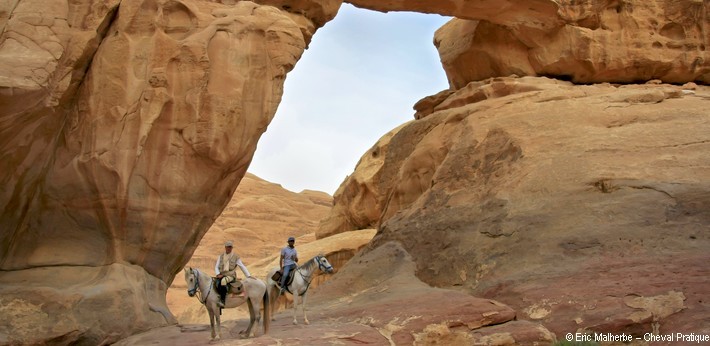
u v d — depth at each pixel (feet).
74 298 46.11
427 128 72.95
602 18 72.33
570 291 39.91
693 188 45.91
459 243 50.98
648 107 57.57
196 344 39.29
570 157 52.01
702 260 39.40
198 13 53.42
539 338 36.83
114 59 50.70
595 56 71.20
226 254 41.86
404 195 68.85
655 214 44.70
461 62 79.36
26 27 45.47
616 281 39.42
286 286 43.24
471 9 69.62
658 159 49.98
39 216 50.06
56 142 49.90
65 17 47.44
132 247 50.42
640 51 71.51
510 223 48.93
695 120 54.44
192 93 51.37
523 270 44.55
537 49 73.31
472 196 55.11
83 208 50.29
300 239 155.22
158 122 51.03
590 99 59.67
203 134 51.13
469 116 64.18
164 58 51.39
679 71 71.97
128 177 49.49
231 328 45.73
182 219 51.96
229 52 52.75
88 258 49.98
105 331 45.91
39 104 45.50
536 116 58.59
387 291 49.32
